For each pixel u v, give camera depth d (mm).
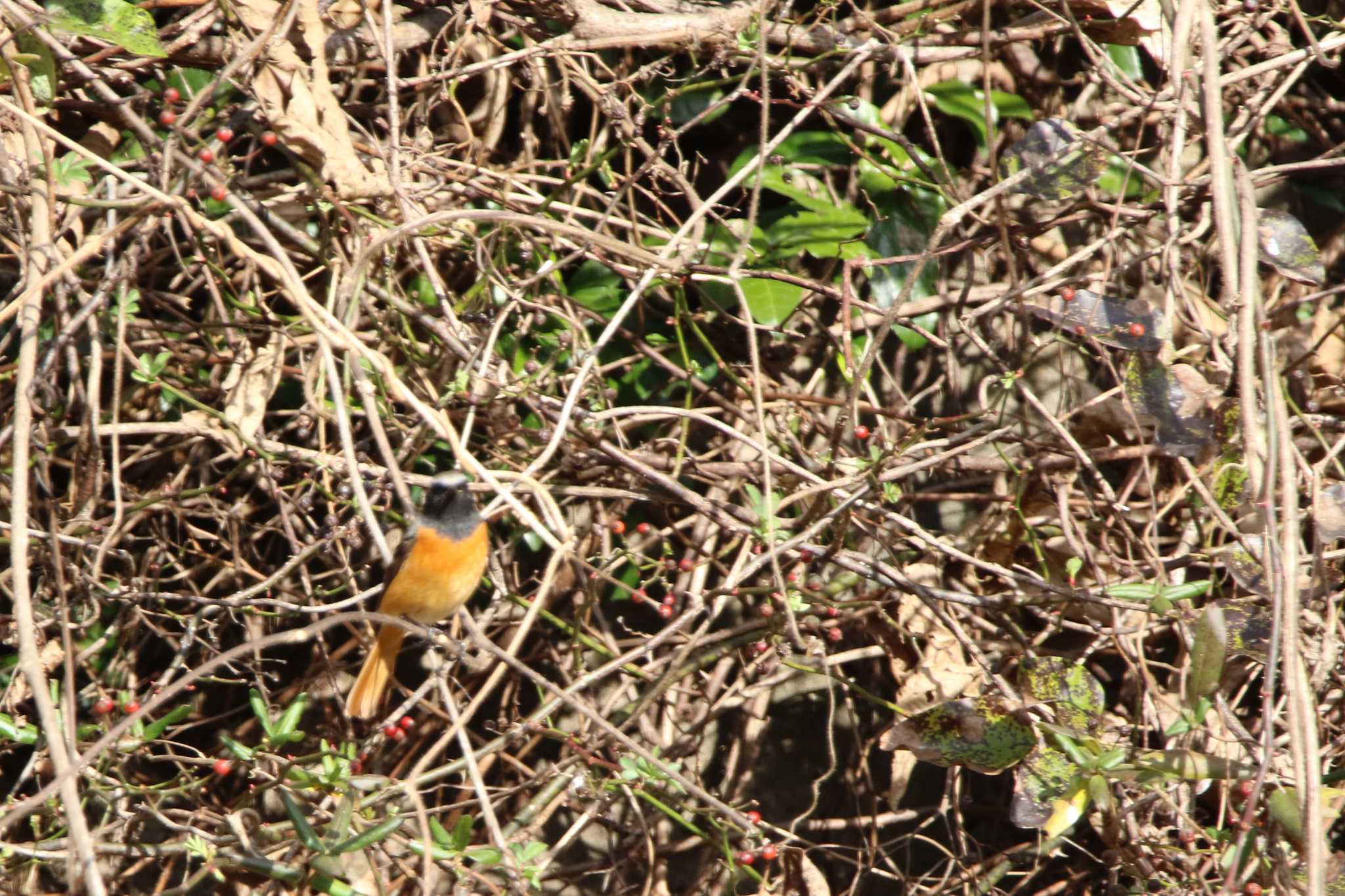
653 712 9234
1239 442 6766
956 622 8250
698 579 8711
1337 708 7473
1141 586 6949
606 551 8227
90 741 7523
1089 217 9266
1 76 6859
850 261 8109
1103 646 8133
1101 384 10008
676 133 8305
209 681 8406
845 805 9867
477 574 7191
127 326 8102
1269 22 9258
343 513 8383
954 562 8891
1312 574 6656
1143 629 7438
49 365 7055
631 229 8391
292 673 9602
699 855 9562
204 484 8867
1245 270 6262
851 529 8422
